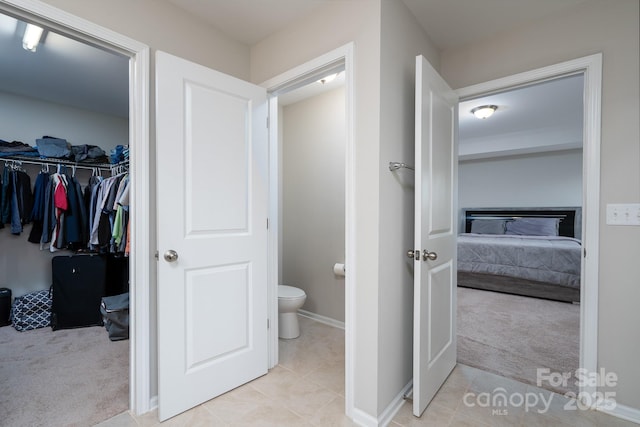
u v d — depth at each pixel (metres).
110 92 3.05
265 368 2.03
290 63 1.91
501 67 1.97
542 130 4.84
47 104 3.28
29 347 2.45
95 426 1.55
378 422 1.52
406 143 1.76
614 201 1.61
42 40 2.13
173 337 1.60
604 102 1.63
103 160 3.38
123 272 3.23
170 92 1.59
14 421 1.58
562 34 1.76
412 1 1.70
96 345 2.49
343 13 1.65
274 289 2.18
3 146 2.86
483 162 6.03
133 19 1.58
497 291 4.20
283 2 1.72
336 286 2.96
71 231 3.03
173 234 1.60
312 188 3.16
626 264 1.58
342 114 2.91
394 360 1.67
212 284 1.76
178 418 1.60
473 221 5.86
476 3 1.71
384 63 1.53
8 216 2.85
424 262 1.63
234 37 2.05
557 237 4.70
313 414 1.64
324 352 2.39
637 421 1.56
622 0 1.59
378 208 1.51
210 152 1.74
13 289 3.09
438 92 1.80
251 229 1.94
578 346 2.48
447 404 1.73
